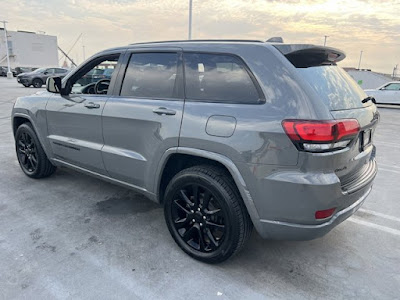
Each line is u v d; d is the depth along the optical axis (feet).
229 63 7.79
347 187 7.39
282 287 7.66
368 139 8.50
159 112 8.58
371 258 8.89
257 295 7.37
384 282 7.91
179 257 8.73
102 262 8.39
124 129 9.53
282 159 6.78
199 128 7.77
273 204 7.09
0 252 8.67
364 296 7.42
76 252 8.78
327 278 8.02
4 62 181.57
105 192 12.91
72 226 10.18
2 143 20.42
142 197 12.51
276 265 8.50
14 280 7.61
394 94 52.01
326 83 7.47
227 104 7.57
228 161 7.38
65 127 11.57
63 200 12.07
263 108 7.05
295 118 6.64
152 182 9.20
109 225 10.31
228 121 7.38
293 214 6.98
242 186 7.30
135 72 9.66
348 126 6.81
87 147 10.77
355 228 10.53
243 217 7.71
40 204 11.69
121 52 10.18
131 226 10.29
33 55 195.11
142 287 7.52
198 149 7.84
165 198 8.95
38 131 12.77
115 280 7.72
